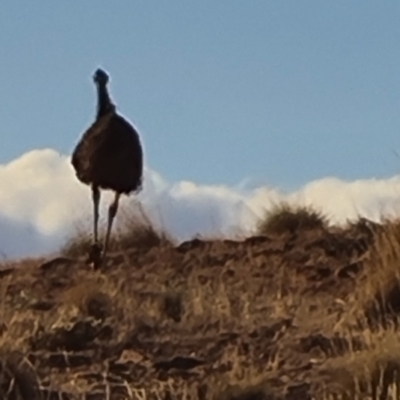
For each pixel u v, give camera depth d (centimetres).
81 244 2469
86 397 1298
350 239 2064
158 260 2183
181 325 1597
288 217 2291
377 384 1214
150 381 1347
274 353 1423
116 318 1630
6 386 1282
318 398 1230
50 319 1636
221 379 1291
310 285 1836
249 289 1841
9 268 2261
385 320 1516
